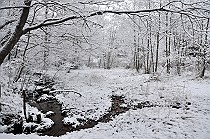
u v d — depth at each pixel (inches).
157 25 226.1
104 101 481.4
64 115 402.3
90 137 271.4
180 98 424.8
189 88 543.2
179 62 852.6
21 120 311.0
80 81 692.1
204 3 167.9
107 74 962.7
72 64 757.3
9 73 469.4
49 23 181.5
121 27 850.1
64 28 300.5
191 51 685.3
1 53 161.5
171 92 488.1
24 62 422.3
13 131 291.3
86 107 437.7
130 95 520.4
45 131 321.7
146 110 370.0
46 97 504.7
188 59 757.9
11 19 201.9
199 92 490.9
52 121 356.5
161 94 480.7
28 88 514.9
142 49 907.4
